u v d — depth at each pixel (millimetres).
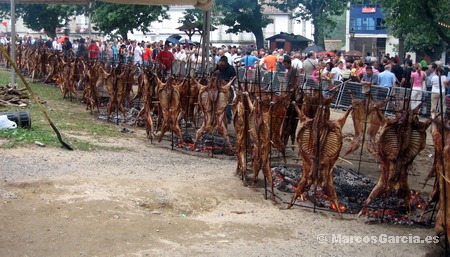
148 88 14523
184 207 8773
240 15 40188
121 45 28578
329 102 11758
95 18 32438
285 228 8148
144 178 10117
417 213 9281
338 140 8539
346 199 9750
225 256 6844
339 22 64062
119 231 7340
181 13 52781
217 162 12516
